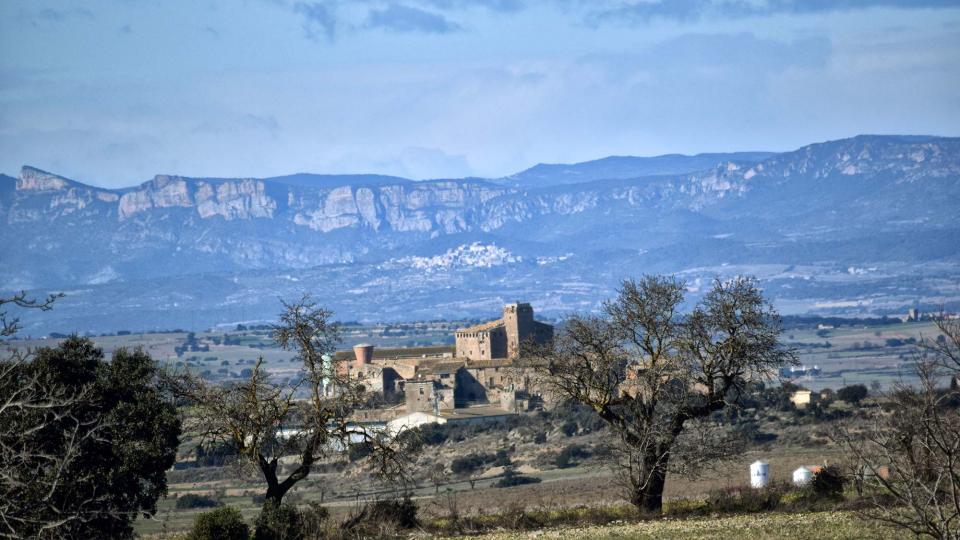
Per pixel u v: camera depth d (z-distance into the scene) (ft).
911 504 231.30
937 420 237.25
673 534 334.03
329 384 396.57
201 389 385.50
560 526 375.45
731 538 319.06
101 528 343.26
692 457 400.67
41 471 288.10
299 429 385.09
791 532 320.70
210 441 387.75
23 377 335.67
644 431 395.96
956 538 224.53
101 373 387.14
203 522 353.31
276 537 354.33
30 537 239.09
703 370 401.29
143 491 385.50
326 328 387.55
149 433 374.43
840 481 392.47
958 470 239.09
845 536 305.94
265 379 386.52
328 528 363.35
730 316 395.34
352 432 388.57
